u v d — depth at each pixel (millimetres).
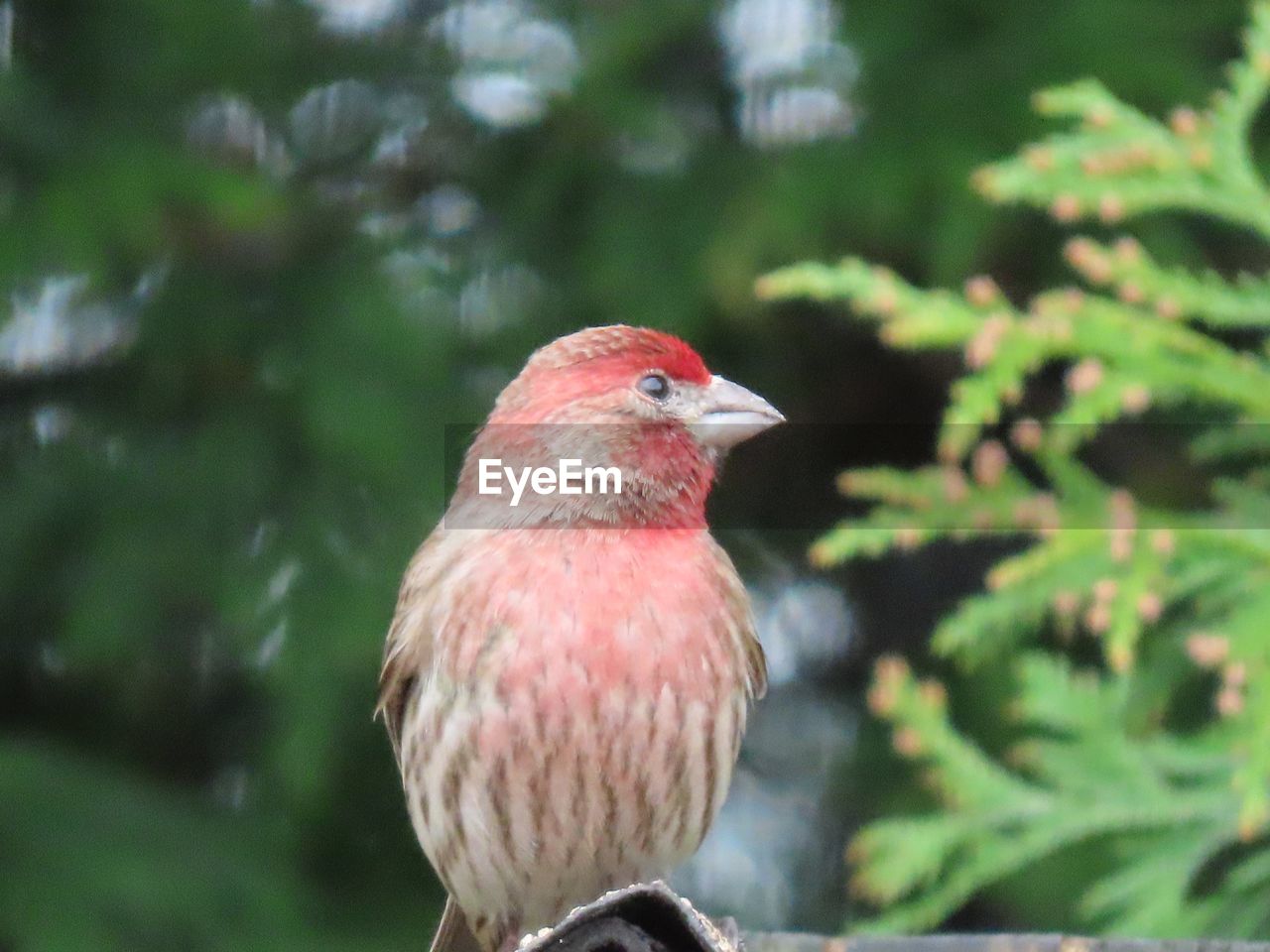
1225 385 7570
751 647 7699
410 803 7715
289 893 10422
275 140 12031
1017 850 8523
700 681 7270
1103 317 7621
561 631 7168
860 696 12789
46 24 11359
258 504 10961
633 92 11633
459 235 11797
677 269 11070
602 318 11109
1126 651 7324
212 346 11359
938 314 7738
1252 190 7809
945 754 8742
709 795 7391
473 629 7250
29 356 11773
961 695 11375
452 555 7551
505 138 12000
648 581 7297
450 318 11320
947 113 10828
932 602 13109
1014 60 10906
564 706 7129
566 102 11680
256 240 11719
